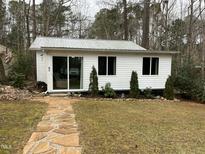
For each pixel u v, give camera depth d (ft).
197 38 79.77
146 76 46.24
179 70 53.36
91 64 42.73
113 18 101.19
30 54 61.05
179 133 20.83
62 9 82.58
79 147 16.14
